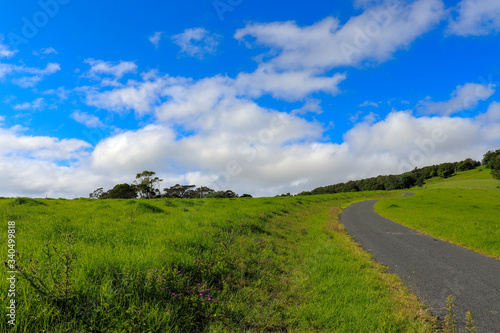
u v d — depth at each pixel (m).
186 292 5.09
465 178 125.25
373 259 9.51
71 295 3.71
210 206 23.30
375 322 4.60
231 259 7.30
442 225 17.19
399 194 82.06
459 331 4.44
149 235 8.58
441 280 7.15
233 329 4.33
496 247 10.72
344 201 56.06
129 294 4.16
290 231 14.66
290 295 5.92
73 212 13.82
